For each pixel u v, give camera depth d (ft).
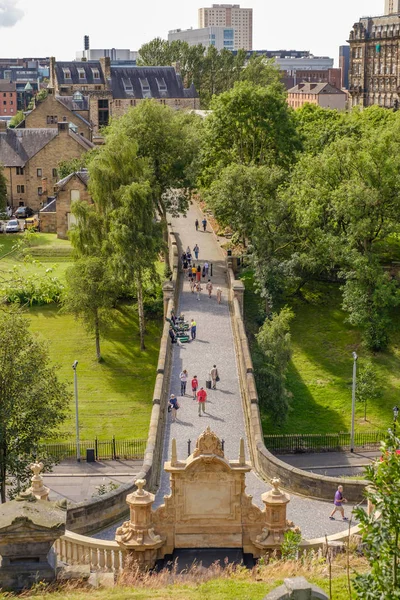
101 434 216.33
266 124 322.34
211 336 229.04
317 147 370.73
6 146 474.49
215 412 177.47
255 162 336.49
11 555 80.74
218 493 105.19
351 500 140.56
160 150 302.25
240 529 105.60
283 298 284.41
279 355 216.13
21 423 132.26
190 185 307.37
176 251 301.63
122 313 291.38
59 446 202.18
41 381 135.54
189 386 193.88
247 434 166.91
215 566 94.32
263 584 79.15
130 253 261.24
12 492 134.21
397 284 269.44
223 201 276.62
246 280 292.20
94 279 261.24
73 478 185.88
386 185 257.55
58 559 101.86
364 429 215.92
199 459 104.12
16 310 137.39
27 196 474.08
